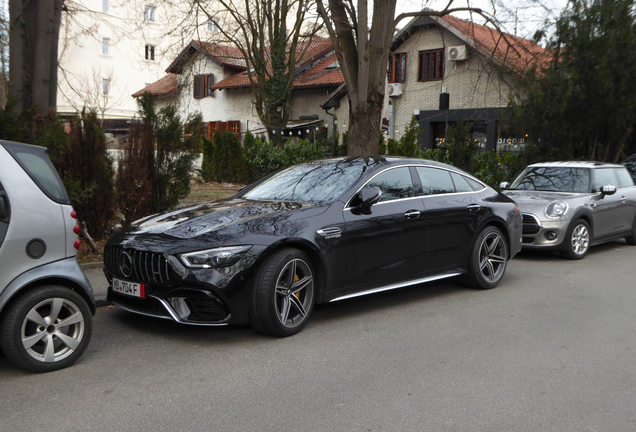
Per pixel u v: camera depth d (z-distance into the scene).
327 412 3.09
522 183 9.65
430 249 5.64
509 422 2.99
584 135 13.27
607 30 12.44
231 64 31.59
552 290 6.33
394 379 3.60
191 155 8.55
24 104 7.50
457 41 22.44
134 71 43.31
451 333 4.63
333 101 25.59
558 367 3.86
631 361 4.00
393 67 24.44
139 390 3.38
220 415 3.04
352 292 4.94
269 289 4.25
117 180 8.05
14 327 3.46
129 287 4.37
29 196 3.57
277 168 18.38
